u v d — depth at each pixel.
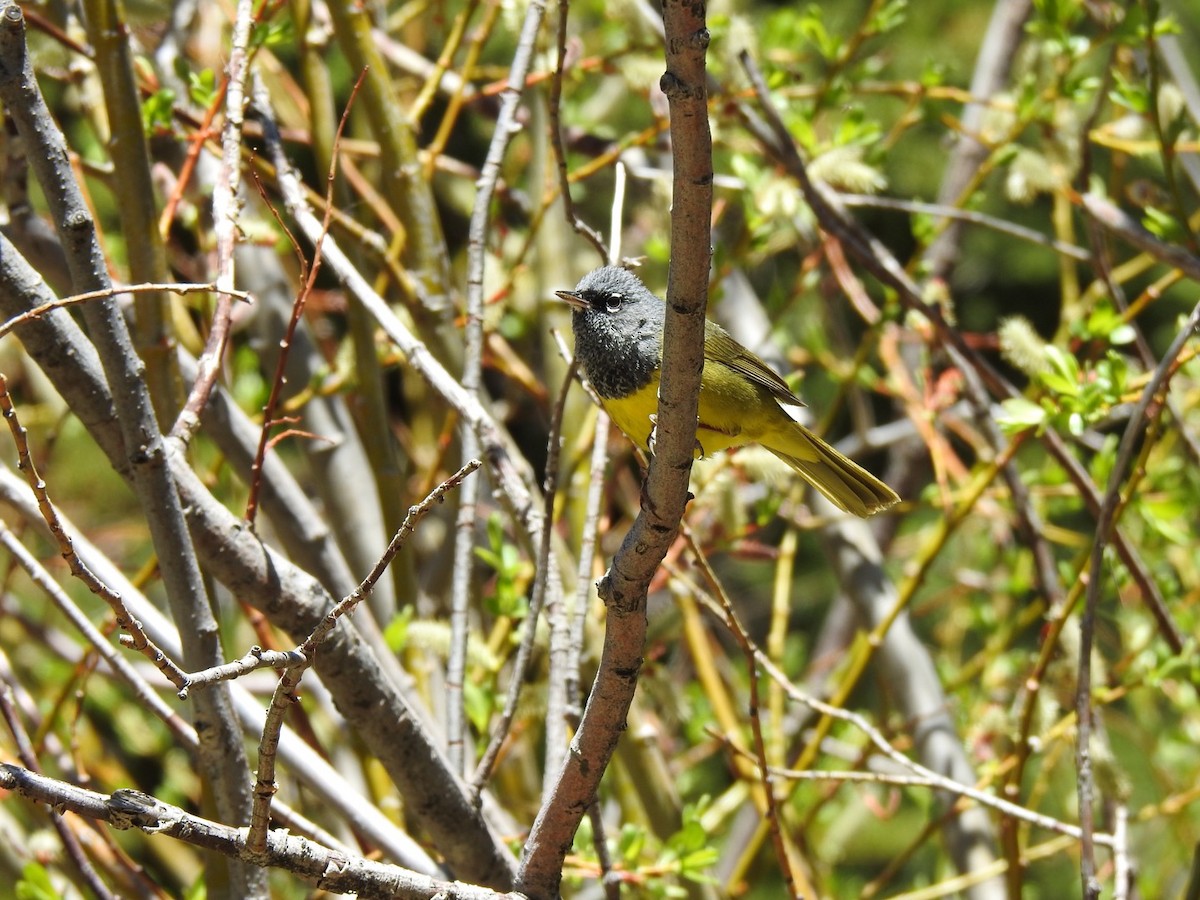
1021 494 9.07
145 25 10.37
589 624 8.80
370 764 8.43
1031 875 16.36
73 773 8.00
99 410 5.90
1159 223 8.30
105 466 15.22
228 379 9.33
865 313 10.37
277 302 9.27
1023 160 9.01
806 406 8.70
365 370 8.45
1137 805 16.31
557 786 5.64
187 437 5.93
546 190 9.62
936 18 21.58
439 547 11.04
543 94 10.50
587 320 7.90
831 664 13.64
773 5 20.98
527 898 5.70
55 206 5.46
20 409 11.56
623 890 8.88
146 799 4.59
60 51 8.40
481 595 10.02
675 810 9.04
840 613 14.66
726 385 8.26
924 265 10.15
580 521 9.82
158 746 11.70
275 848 4.70
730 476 9.01
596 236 6.78
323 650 5.95
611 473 9.96
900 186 21.52
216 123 9.20
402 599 8.89
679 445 5.02
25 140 5.46
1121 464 6.60
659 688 8.37
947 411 11.98
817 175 9.25
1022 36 13.29
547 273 10.52
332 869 4.82
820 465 9.03
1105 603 11.69
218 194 6.04
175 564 5.68
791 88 10.78
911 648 10.14
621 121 15.40
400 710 6.16
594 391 7.69
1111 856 9.12
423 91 9.33
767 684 11.02
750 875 10.09
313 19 9.74
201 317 9.21
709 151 4.54
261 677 10.38
